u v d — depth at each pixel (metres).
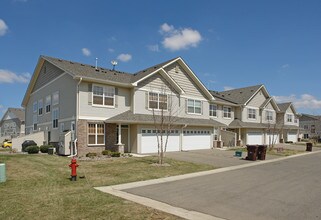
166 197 8.38
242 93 39.62
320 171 14.42
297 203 7.79
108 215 6.41
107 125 21.02
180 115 25.97
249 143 36.78
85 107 19.92
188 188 9.73
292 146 37.47
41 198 7.87
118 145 20.64
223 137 33.66
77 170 13.33
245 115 37.09
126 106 22.38
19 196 8.09
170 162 16.88
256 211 7.02
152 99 23.55
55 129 23.17
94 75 21.11
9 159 17.12
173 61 25.30
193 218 6.40
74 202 7.48
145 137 22.33
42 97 26.59
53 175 11.76
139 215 6.48
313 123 69.88
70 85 21.00
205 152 24.36
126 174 12.47
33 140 25.44
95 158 18.03
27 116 31.34
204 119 28.66
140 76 23.45
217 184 10.52
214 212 6.91
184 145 25.86
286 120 46.56
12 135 51.91
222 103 33.19
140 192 9.04
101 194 8.50
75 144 19.28
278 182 11.05
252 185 10.36
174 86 25.41
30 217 6.23
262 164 17.64
